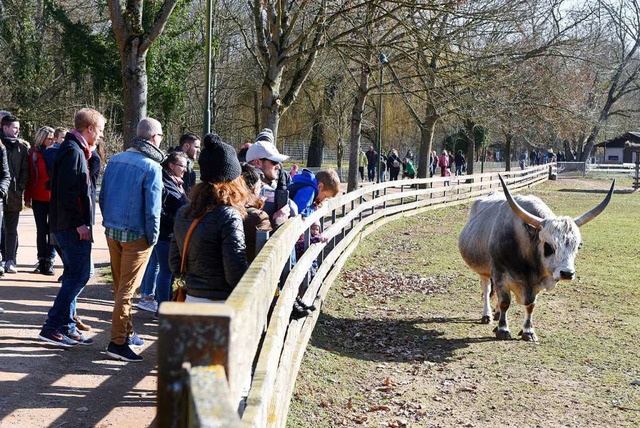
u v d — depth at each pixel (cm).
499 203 971
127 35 1034
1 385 550
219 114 3956
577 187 4094
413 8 1465
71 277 659
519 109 2314
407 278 1298
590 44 2461
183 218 448
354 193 1426
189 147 875
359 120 2567
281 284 597
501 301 917
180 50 3197
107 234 638
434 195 2902
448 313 1050
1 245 977
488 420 634
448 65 1717
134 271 636
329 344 841
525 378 756
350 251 1439
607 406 676
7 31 3244
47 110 3259
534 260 878
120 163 634
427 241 1767
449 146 5684
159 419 183
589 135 5966
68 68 3494
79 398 541
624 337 924
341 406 645
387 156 4434
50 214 657
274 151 657
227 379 183
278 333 448
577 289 1223
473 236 994
